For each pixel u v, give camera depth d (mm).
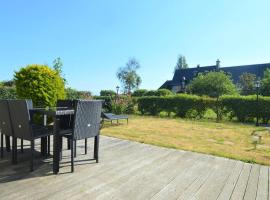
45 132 3385
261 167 3660
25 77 6141
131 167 3496
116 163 3672
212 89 25344
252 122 12031
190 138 6188
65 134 3266
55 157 3117
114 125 8633
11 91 10398
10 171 3168
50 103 6281
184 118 13086
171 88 43938
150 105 14867
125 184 2846
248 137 6789
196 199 2498
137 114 15070
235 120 12562
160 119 11719
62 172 3174
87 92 13672
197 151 4562
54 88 6395
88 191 2611
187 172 3338
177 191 2689
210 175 3242
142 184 2861
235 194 2646
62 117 4059
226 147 5125
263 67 35094
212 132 7496
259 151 4836
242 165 3734
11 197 2398
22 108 3143
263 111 11680
